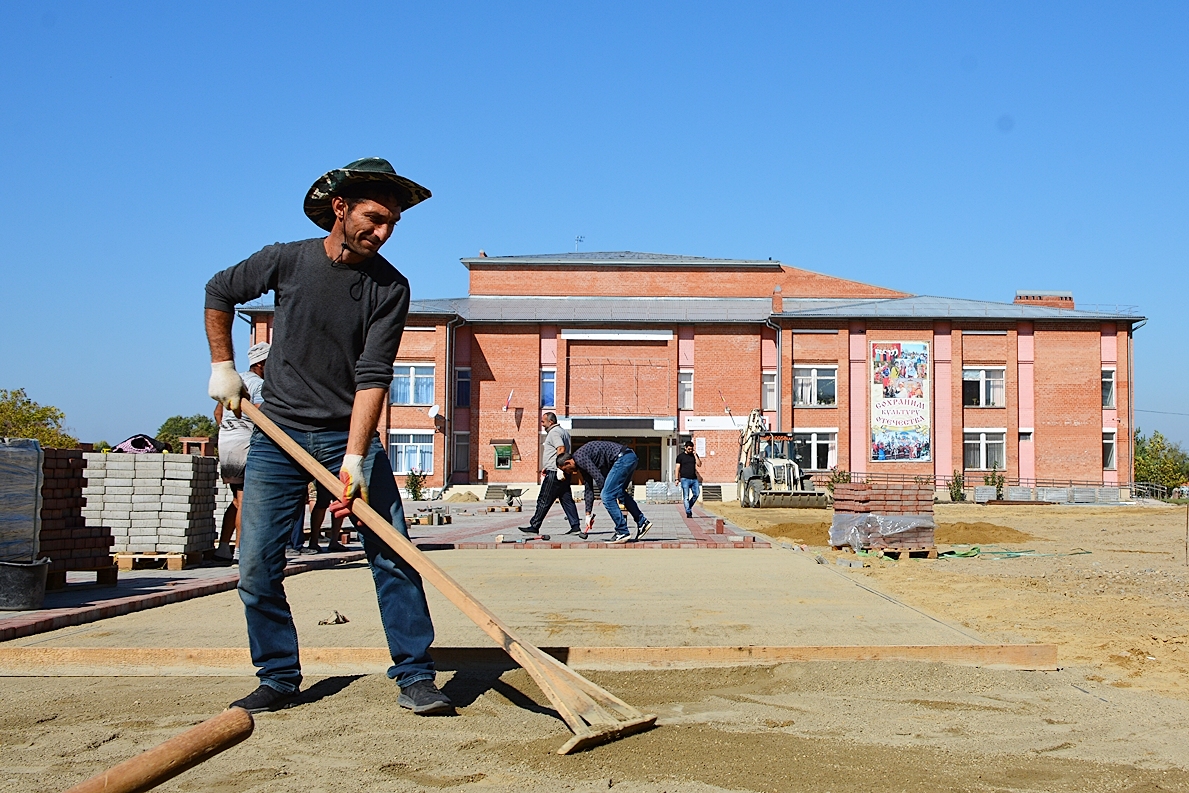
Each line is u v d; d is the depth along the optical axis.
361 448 4.69
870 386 45.62
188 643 6.04
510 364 47.38
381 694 4.94
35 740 4.09
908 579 11.46
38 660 5.71
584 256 54.12
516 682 5.24
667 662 5.80
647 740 4.11
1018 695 5.14
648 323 47.06
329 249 4.79
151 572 10.45
